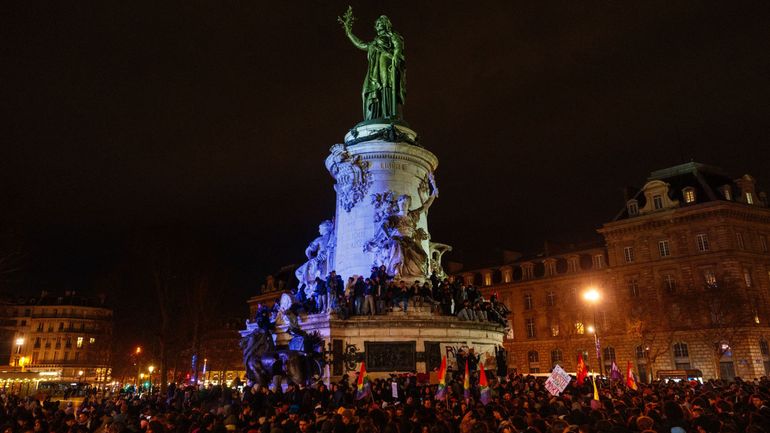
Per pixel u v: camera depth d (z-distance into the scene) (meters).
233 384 24.52
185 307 46.38
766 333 61.19
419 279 26.09
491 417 10.51
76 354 107.25
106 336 68.69
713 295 59.94
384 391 19.09
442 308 24.25
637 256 70.25
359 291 23.81
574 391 18.12
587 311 73.12
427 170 30.30
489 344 25.25
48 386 60.72
